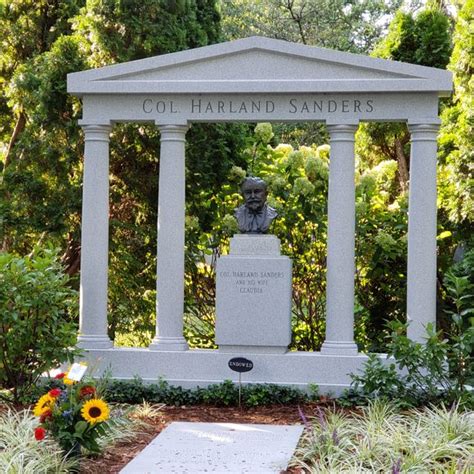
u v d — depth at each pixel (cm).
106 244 1205
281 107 1166
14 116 1786
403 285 1474
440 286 1524
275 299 1161
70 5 1634
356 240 1465
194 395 1105
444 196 1562
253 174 1546
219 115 1175
